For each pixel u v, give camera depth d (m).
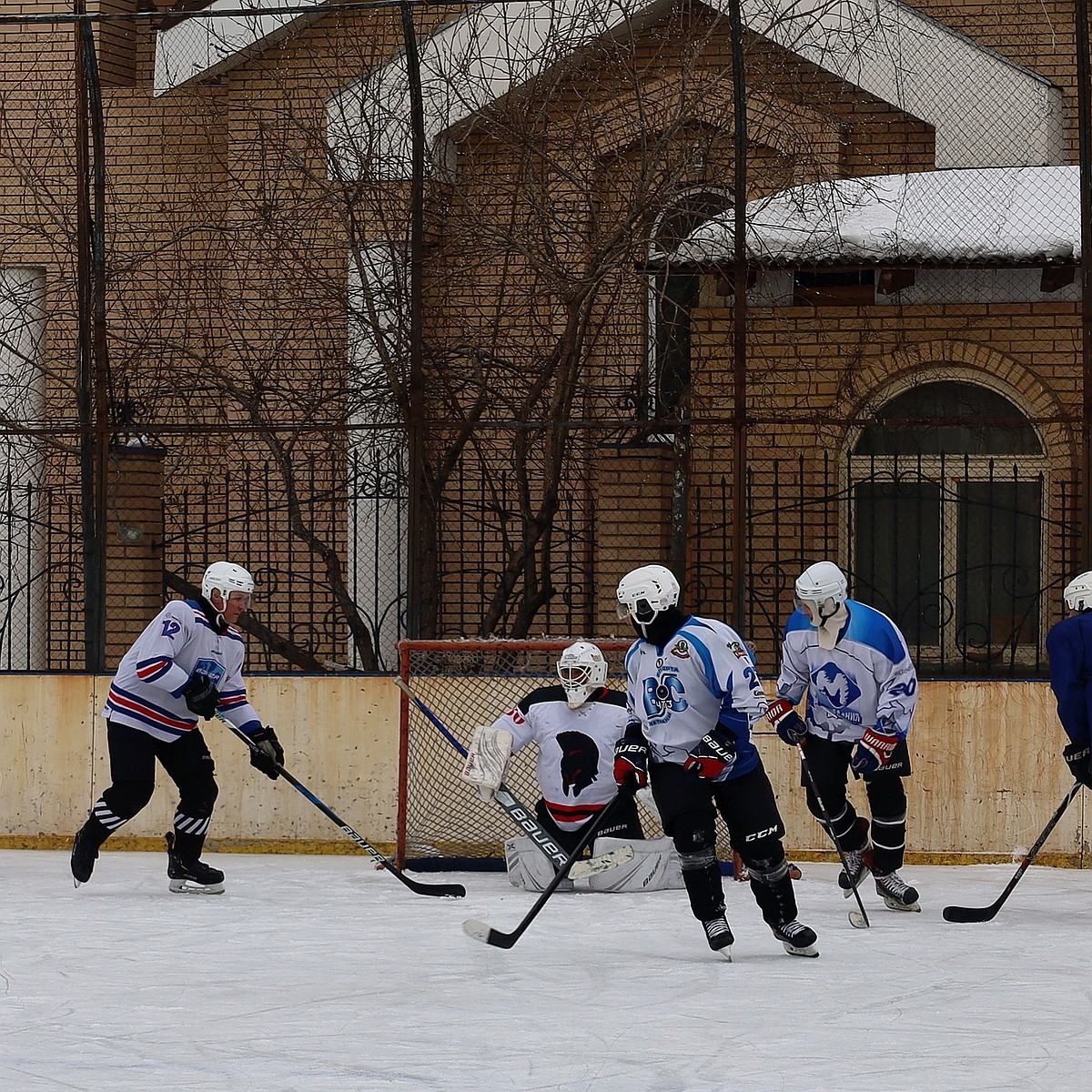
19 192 57.50
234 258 52.91
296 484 52.84
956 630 49.34
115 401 49.62
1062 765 41.09
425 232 48.84
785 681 33.53
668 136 46.81
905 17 53.25
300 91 55.66
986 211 49.06
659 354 52.03
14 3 58.69
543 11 51.81
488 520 51.62
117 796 36.47
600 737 36.69
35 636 53.44
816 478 51.25
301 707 43.06
